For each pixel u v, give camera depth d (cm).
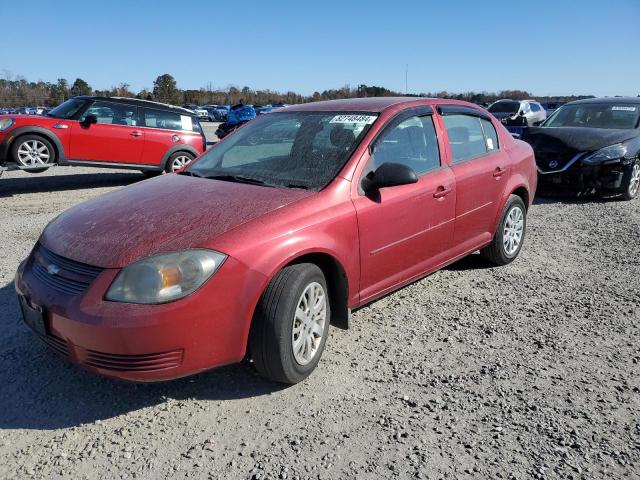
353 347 376
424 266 429
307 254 329
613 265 557
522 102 2297
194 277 278
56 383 327
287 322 304
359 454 265
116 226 312
